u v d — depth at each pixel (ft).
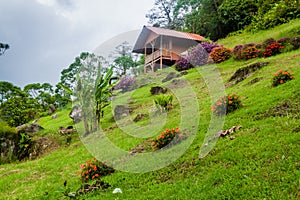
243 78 39.40
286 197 12.72
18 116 67.82
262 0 86.48
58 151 36.91
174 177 18.54
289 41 48.06
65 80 74.23
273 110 24.34
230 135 22.08
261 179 14.65
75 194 19.22
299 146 16.44
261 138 19.25
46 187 22.70
